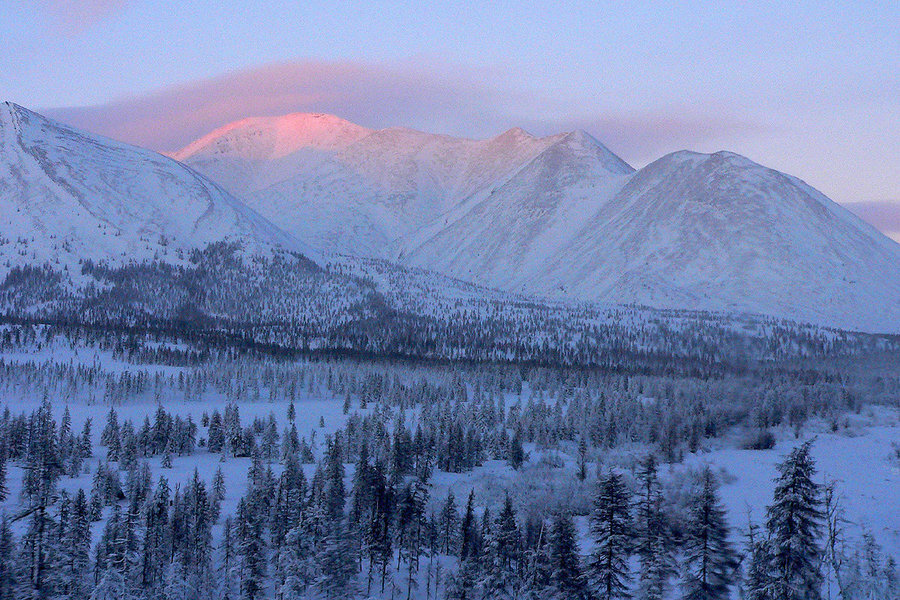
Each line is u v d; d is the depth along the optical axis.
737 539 85.62
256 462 149.88
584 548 88.06
